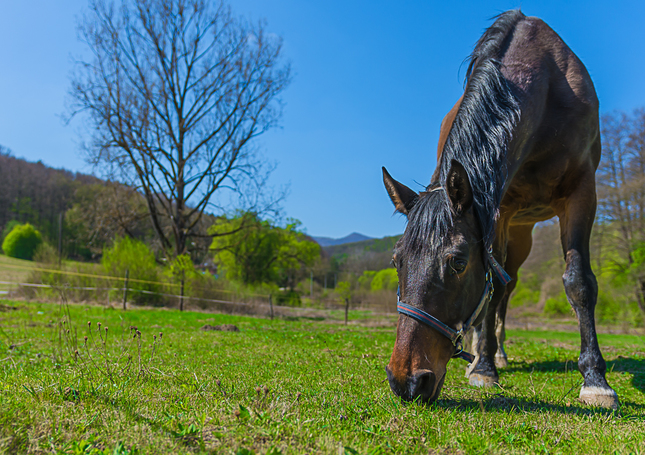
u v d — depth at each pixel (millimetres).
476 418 2656
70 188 63719
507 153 3596
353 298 41750
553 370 6023
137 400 2680
